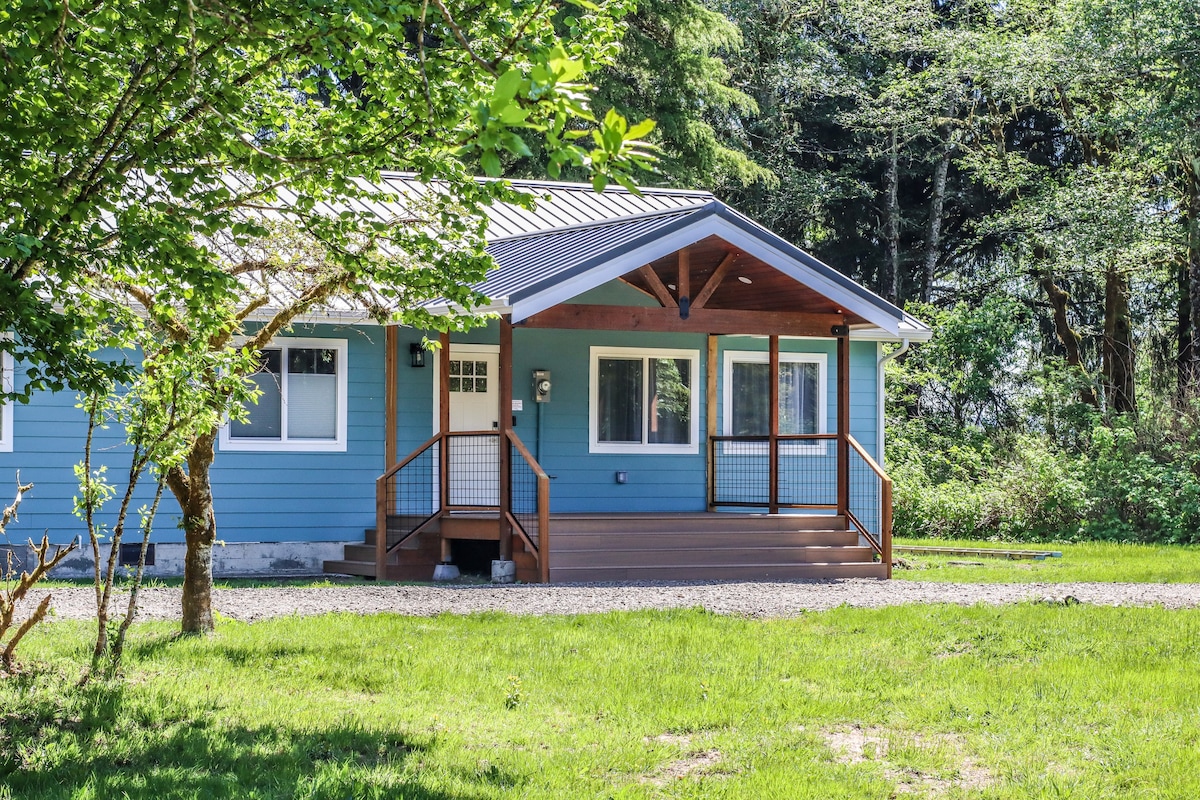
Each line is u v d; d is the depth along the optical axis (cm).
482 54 687
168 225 674
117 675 841
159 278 690
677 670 922
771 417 1800
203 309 758
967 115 3544
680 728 776
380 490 1570
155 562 1596
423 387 1734
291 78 794
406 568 1584
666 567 1530
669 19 2830
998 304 3134
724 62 3469
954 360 3120
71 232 661
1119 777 676
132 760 662
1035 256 3250
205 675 861
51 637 960
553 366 1825
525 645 996
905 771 693
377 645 979
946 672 926
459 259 815
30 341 642
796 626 1106
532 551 1478
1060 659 966
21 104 642
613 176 426
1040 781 668
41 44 623
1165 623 1113
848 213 3716
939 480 2803
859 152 3581
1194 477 2386
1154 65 2545
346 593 1278
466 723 768
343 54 673
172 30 635
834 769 688
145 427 831
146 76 684
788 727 782
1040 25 3062
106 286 814
